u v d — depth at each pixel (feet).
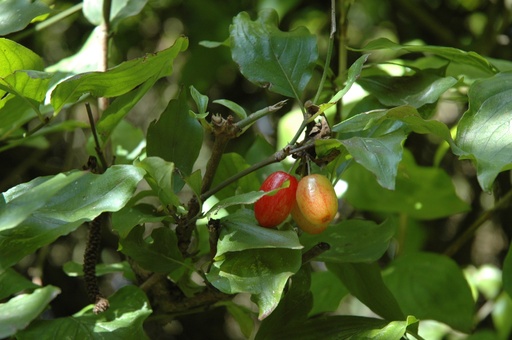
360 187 2.13
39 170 2.89
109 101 1.93
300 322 1.66
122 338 1.59
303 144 1.58
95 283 1.68
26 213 1.40
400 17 2.77
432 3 2.80
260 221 1.55
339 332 1.64
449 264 1.98
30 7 1.69
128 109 1.68
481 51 2.52
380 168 1.49
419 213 2.15
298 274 1.64
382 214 2.64
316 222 1.53
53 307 2.89
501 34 2.52
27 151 2.87
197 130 1.65
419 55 2.57
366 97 1.76
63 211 1.52
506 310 2.33
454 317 1.95
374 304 1.75
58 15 2.07
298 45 1.69
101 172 1.73
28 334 1.59
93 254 1.69
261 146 1.90
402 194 2.13
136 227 1.60
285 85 1.67
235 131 1.58
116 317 1.62
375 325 1.63
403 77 1.74
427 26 2.60
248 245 1.51
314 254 1.59
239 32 1.71
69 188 1.54
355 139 1.53
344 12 1.96
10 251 1.50
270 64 1.68
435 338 2.36
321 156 1.56
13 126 1.97
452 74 1.98
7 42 1.59
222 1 2.66
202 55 2.61
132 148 1.92
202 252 1.81
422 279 1.97
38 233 1.50
